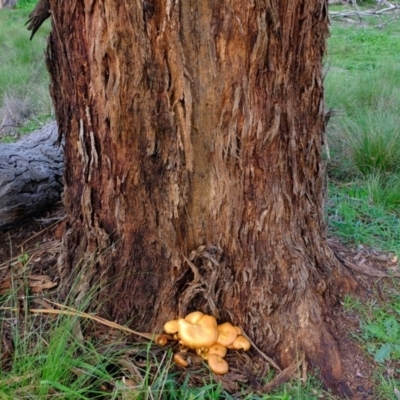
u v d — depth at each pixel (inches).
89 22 69.9
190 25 69.4
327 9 78.4
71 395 68.9
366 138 143.3
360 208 122.5
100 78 72.0
